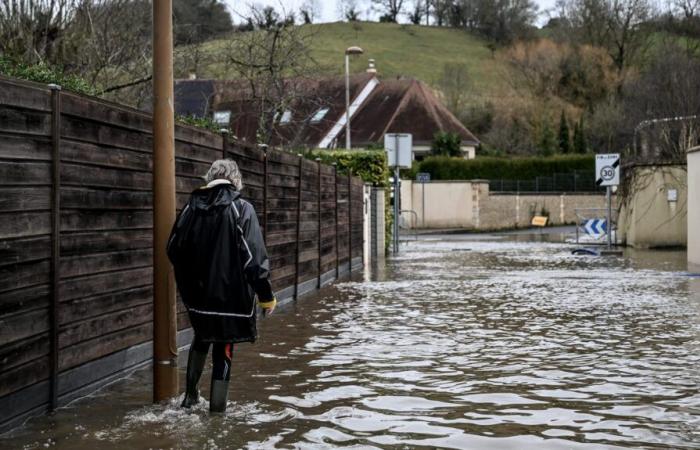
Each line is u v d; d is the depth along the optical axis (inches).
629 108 1840.6
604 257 942.4
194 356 228.2
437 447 191.8
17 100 197.6
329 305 473.1
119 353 262.7
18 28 553.0
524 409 229.1
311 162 546.9
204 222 216.8
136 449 187.6
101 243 245.9
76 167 228.8
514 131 2674.7
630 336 356.8
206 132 339.9
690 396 245.1
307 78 920.9
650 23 2856.8
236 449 188.4
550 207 2114.9
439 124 2273.6
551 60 2933.1
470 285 597.6
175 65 788.6
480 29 3796.8
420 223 1926.7
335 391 251.4
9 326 195.9
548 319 411.8
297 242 508.1
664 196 1098.7
